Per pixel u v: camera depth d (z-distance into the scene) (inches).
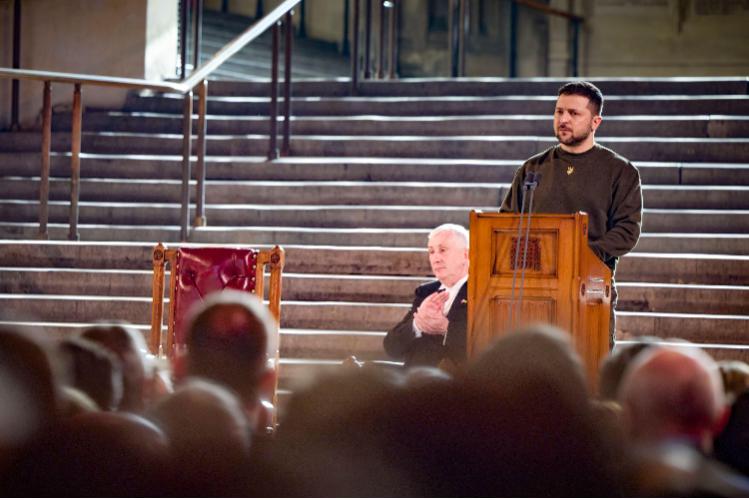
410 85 696.4
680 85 672.4
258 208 575.8
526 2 943.7
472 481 147.3
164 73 722.2
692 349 167.6
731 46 990.4
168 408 152.6
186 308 379.9
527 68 1024.9
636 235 349.1
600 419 152.3
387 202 582.6
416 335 377.7
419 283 497.4
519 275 319.3
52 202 593.9
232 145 640.4
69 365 193.0
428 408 148.5
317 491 148.6
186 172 557.9
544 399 147.8
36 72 541.6
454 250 374.6
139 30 698.2
